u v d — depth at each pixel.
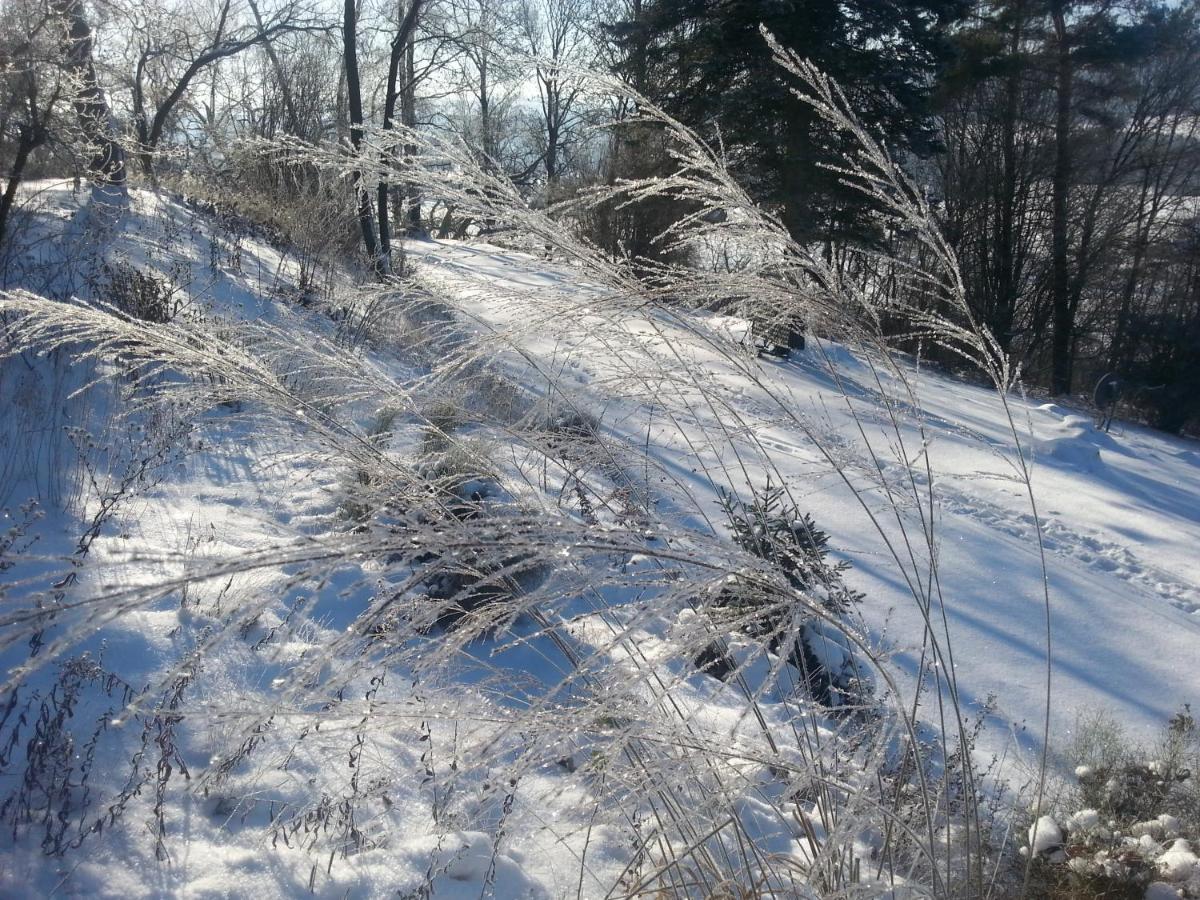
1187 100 27.97
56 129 8.85
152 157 12.97
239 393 2.18
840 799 2.32
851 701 3.33
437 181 2.22
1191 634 6.36
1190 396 26.33
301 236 10.47
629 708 1.67
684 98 15.80
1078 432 13.80
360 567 4.36
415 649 1.56
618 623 2.30
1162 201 30.42
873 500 7.25
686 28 15.91
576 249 2.21
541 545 1.43
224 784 2.95
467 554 1.44
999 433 12.02
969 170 29.02
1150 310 30.41
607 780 2.09
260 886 2.58
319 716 1.76
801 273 2.25
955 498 8.33
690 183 2.20
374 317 2.78
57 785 2.84
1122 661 5.77
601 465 2.53
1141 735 4.76
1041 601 6.44
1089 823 3.22
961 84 25.53
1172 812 3.72
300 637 3.78
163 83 20.03
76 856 2.59
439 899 2.57
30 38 8.15
